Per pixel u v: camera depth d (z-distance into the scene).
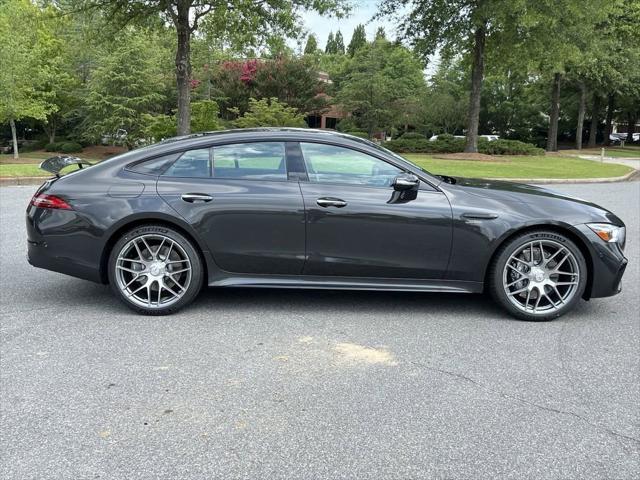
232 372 3.48
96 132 30.00
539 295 4.46
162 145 4.64
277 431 2.82
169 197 4.40
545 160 25.11
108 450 2.64
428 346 3.95
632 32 32.38
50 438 2.73
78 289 5.21
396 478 2.45
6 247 6.75
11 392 3.18
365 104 38.56
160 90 30.95
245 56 18.73
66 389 3.23
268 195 4.40
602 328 4.36
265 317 4.50
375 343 3.99
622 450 2.68
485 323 4.45
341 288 4.50
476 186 4.70
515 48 23.11
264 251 4.44
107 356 3.69
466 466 2.54
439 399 3.17
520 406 3.10
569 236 4.44
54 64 30.20
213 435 2.78
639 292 5.36
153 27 17.77
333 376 3.45
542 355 3.81
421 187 4.47
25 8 22.83
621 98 47.44
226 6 15.41
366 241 4.40
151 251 4.47
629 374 3.52
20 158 26.70
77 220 4.42
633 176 19.73
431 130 57.16
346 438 2.76
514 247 4.41
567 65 32.59
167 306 4.48
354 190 4.43
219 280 4.52
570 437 2.79
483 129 57.16
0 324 4.26
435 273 4.47
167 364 3.58
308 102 39.72
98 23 17.70
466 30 23.36
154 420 2.90
